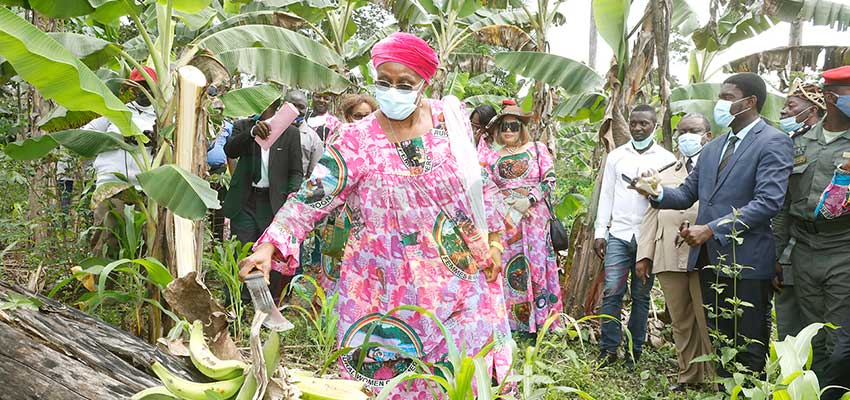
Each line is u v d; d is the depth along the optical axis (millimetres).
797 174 3977
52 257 4984
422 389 2717
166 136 4332
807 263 3936
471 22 9773
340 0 9672
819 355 4059
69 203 5625
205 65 4750
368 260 2709
